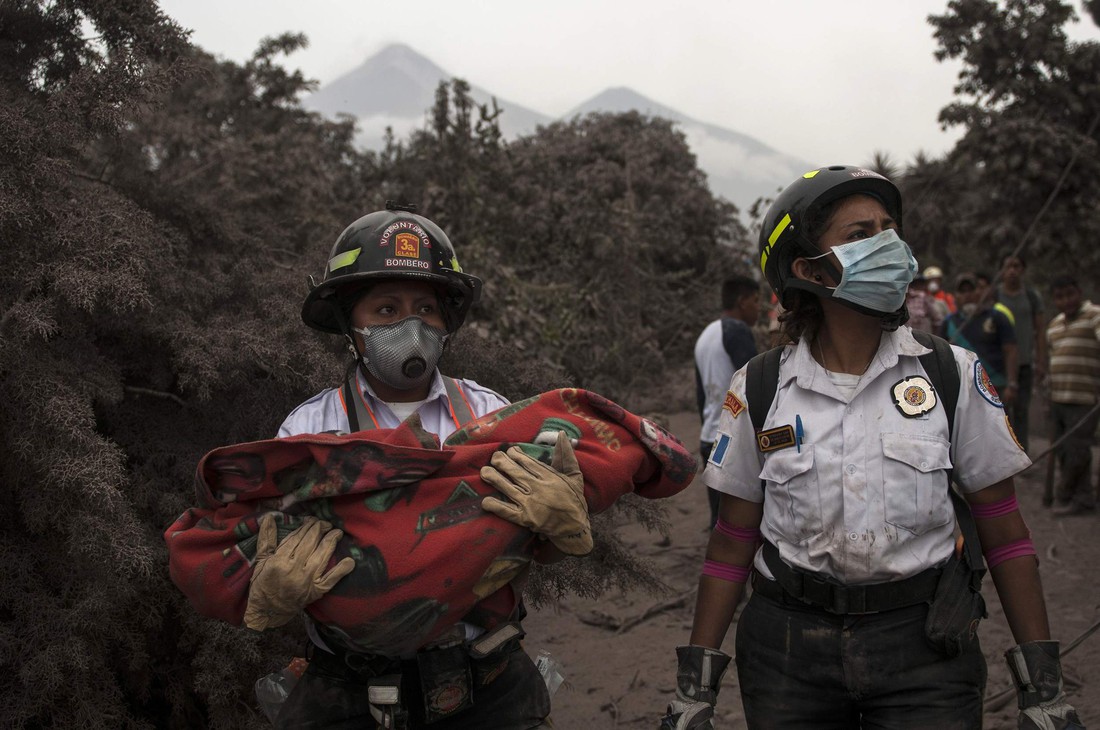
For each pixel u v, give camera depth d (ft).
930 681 6.60
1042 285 47.57
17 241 8.41
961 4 46.39
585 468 6.25
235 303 10.90
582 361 27.43
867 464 6.69
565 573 10.39
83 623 8.00
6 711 7.79
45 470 7.80
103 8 10.73
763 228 7.45
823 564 6.75
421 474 5.86
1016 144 45.06
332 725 6.26
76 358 8.86
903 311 6.95
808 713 6.93
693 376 38.11
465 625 6.25
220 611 5.86
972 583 6.86
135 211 9.77
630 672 14.69
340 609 5.71
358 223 6.62
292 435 6.60
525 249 33.55
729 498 7.48
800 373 7.03
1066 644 15.21
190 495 9.61
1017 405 25.50
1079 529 21.59
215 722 9.02
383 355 6.30
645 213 41.47
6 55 10.57
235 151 21.22
